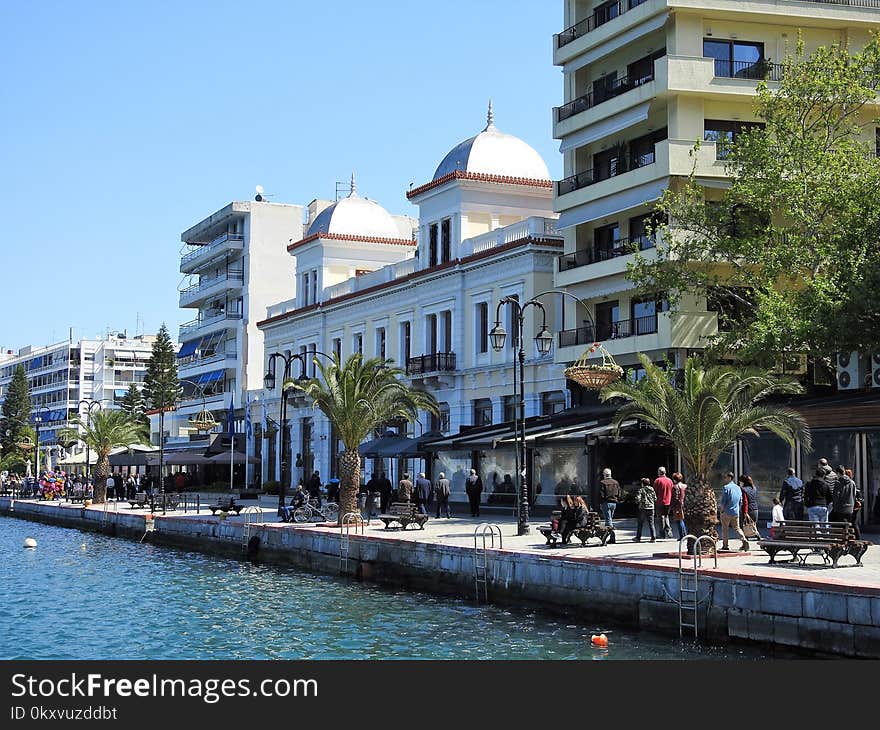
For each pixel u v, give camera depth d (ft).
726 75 140.56
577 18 160.45
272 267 277.03
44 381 565.12
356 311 211.61
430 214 189.57
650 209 143.43
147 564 130.72
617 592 74.38
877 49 118.83
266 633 77.77
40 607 93.45
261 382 272.92
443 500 135.13
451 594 92.27
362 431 126.21
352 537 109.29
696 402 77.87
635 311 146.10
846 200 110.01
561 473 129.49
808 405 108.27
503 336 113.29
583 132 153.58
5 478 363.35
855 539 71.00
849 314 101.71
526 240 157.38
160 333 352.69
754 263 122.62
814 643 60.29
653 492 95.40
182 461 231.71
